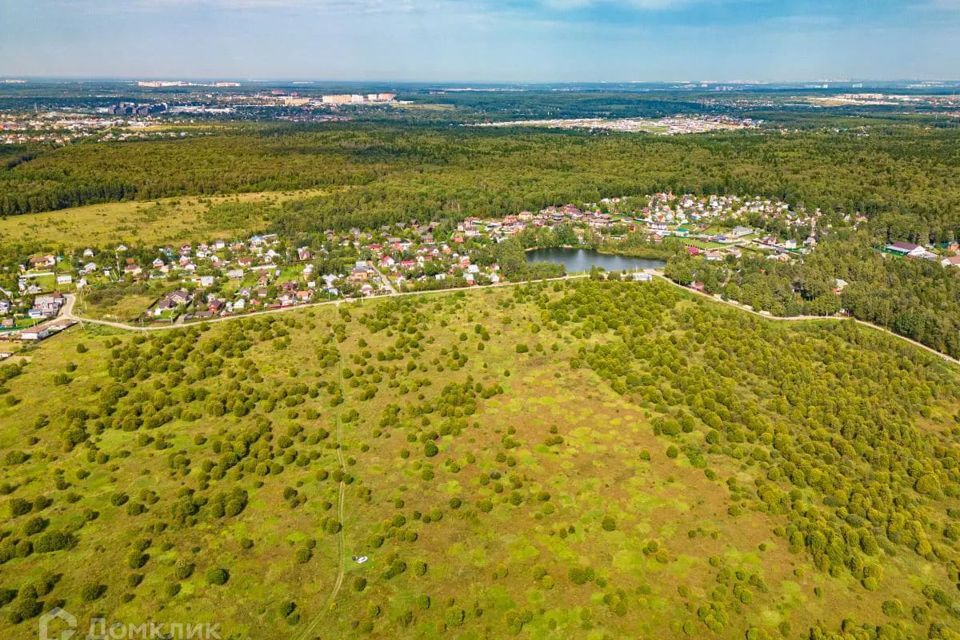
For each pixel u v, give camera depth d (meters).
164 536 116.44
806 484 133.88
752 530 120.00
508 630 97.44
